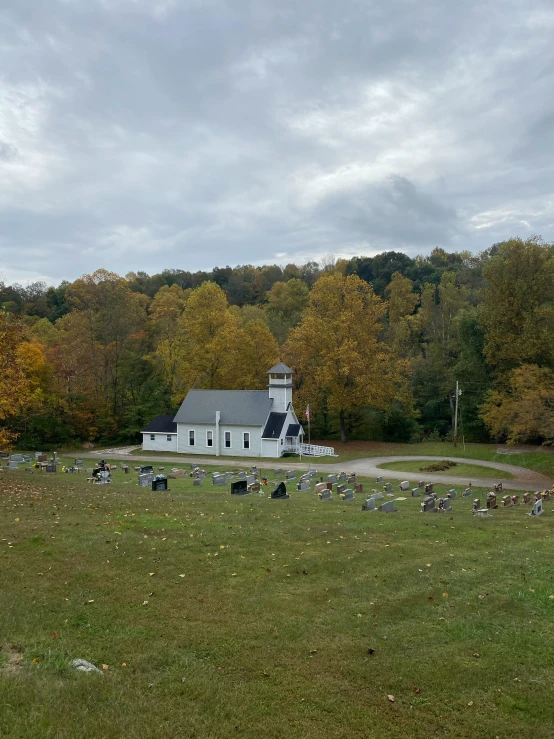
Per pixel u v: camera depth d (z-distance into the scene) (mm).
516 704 7082
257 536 14539
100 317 61969
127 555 12180
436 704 7066
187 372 59344
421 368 65375
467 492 28688
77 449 54094
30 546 12289
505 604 10242
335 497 25609
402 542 14781
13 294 92438
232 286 126750
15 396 25703
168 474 36812
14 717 6059
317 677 7586
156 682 7207
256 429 49844
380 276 113312
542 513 20625
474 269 106500
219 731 6301
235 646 8336
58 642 8086
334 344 54531
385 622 9445
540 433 38500
